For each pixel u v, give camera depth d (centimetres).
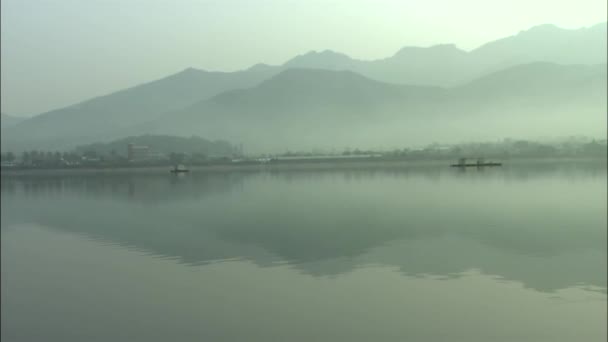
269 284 2808
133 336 2094
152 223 5375
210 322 2256
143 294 2661
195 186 10794
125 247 3997
